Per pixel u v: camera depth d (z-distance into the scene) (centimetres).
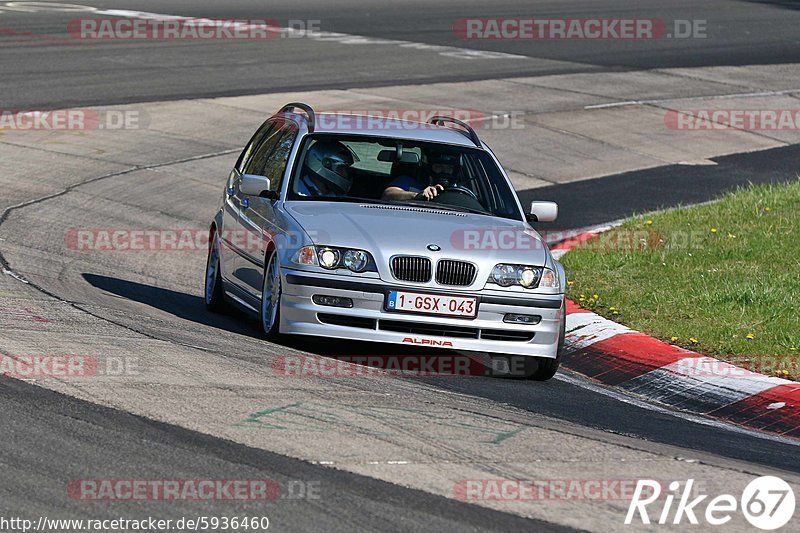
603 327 2877
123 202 4353
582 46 8812
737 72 8012
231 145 5359
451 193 2764
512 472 1758
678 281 3306
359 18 9731
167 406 1941
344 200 2695
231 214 2969
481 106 6481
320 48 8006
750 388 2467
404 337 2433
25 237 3653
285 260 2469
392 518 1532
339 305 2428
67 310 2636
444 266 2447
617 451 1941
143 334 2475
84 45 7475
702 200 4897
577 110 6581
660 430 2178
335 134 2825
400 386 2278
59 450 1702
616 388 2584
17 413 1845
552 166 5459
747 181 5331
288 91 6475
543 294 2494
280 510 1532
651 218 4247
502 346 2470
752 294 3073
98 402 1931
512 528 1532
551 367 2534
